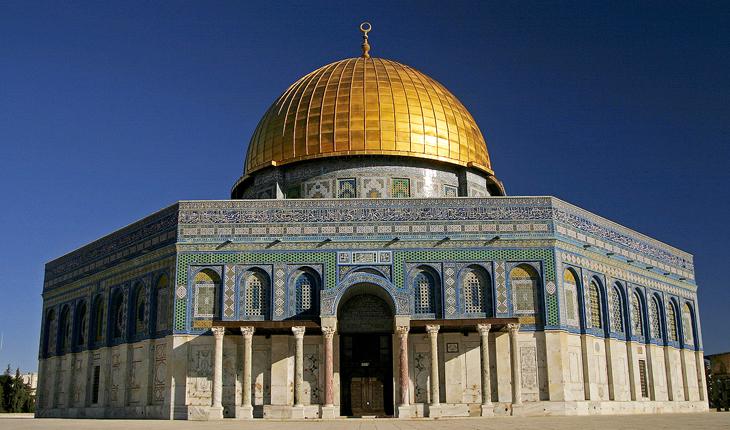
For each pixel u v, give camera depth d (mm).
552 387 32281
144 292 36250
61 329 44156
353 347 34594
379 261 33625
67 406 41156
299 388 31484
